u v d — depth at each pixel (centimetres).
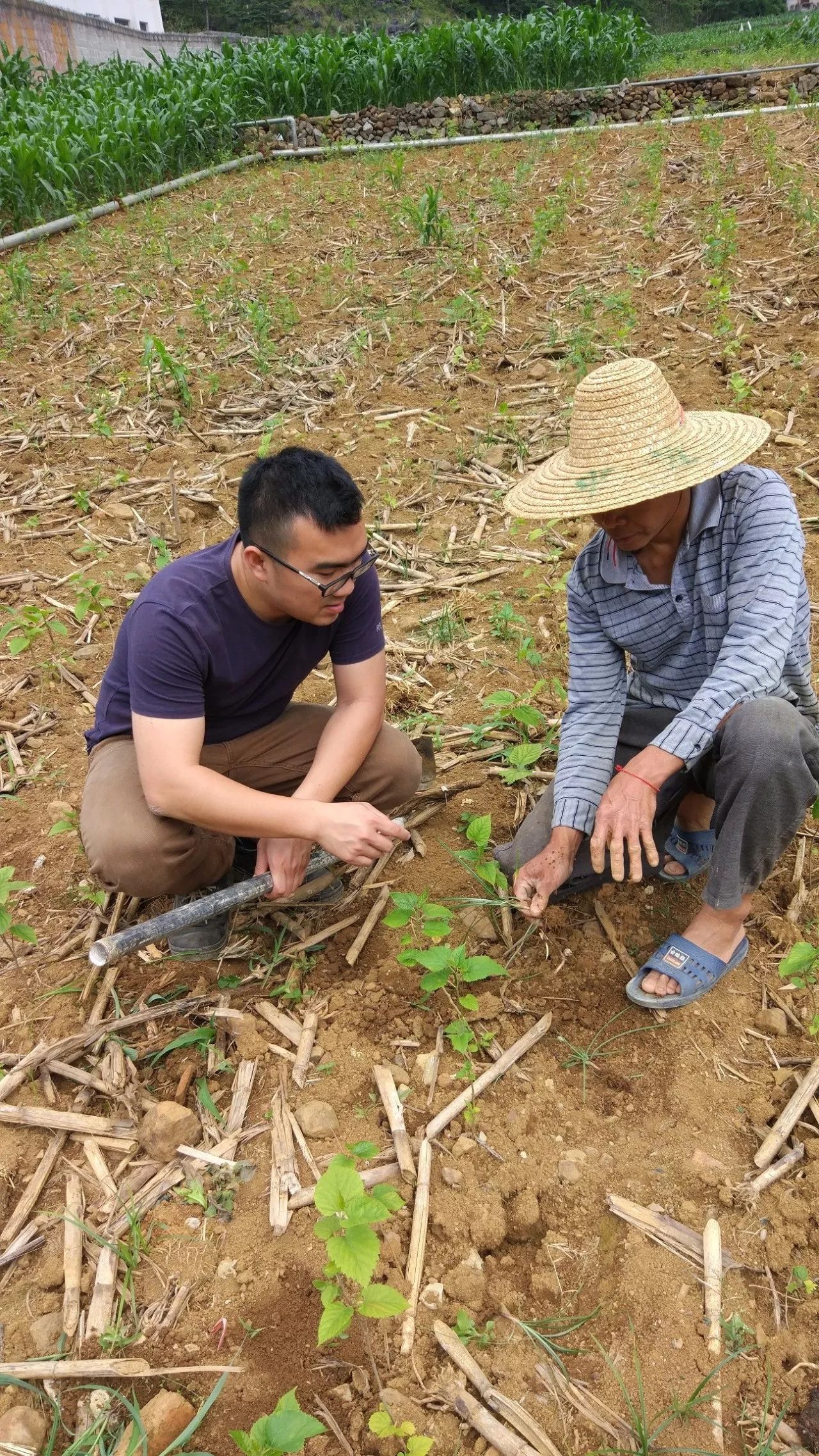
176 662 221
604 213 786
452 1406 179
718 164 828
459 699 363
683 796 261
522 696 347
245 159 1104
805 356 539
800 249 657
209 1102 231
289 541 201
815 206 707
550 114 1079
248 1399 181
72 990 261
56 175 975
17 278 746
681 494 219
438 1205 208
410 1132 224
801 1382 181
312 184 982
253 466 207
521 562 440
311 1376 184
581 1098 230
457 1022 239
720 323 577
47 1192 218
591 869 267
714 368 547
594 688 254
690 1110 225
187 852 243
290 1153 219
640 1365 183
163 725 223
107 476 529
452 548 453
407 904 239
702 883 279
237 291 730
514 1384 182
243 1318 193
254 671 239
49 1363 185
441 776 326
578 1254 202
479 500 483
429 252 762
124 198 990
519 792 318
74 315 720
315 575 207
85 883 296
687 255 680
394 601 425
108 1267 200
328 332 659
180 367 572
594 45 1146
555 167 912
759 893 276
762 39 1739
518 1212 209
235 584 225
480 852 264
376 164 1018
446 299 686
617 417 209
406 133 1130
